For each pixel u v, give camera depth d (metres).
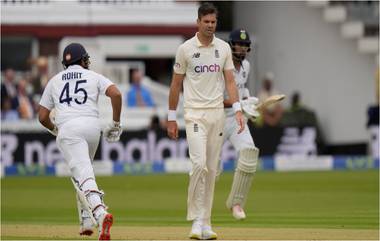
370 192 51.28
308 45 80.25
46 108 28.59
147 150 67.62
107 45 80.19
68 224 36.25
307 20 80.19
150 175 64.38
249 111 33.44
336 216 38.78
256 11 83.31
